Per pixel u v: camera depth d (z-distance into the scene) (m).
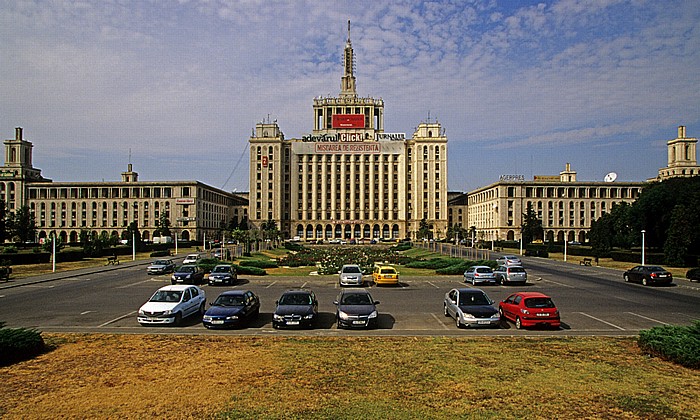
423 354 15.66
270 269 55.12
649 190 71.12
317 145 164.12
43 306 27.12
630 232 75.69
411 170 165.88
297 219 163.62
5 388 12.30
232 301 21.75
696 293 33.31
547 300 20.92
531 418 10.30
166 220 128.12
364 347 16.70
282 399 11.42
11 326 21.14
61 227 145.50
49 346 16.89
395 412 10.61
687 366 14.02
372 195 163.88
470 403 11.16
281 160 162.62
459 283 40.50
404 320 22.69
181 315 21.52
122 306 27.14
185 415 10.50
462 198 199.62
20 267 56.38
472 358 15.13
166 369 13.98
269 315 24.19
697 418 10.33
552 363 14.55
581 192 147.00
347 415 10.44
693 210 55.69
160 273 48.84
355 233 165.12
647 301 29.17
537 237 114.75
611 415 10.48
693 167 145.88
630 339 18.06
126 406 11.04
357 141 164.12
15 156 149.38
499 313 20.67
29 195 147.38
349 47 179.38
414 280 43.09
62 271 52.03
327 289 36.00
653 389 12.11
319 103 175.38
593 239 75.25
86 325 21.39
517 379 12.94
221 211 173.38
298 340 17.92
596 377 13.11
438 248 99.19
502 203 145.25
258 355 15.56
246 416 10.42
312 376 13.22
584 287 37.28
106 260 69.88
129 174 163.75
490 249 107.00
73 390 12.14
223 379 12.98
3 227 80.12
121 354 15.77
